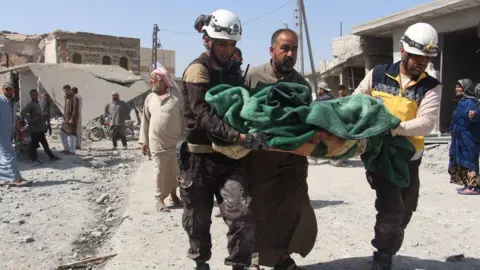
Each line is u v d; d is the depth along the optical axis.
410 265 4.28
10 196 8.02
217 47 3.35
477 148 7.72
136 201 7.37
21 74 27.58
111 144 18.77
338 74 21.67
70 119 14.15
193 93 3.23
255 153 3.74
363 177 9.52
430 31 3.45
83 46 39.03
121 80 25.56
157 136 6.52
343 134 3.05
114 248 5.05
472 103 7.64
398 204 3.65
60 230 5.94
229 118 3.07
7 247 5.18
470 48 16.02
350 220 5.94
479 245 4.91
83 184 9.43
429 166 11.04
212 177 3.39
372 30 16.59
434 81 3.61
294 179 3.78
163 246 4.98
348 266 4.27
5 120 8.79
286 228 3.84
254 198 3.79
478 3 12.79
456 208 6.63
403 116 3.57
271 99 3.13
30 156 12.62
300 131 3.08
